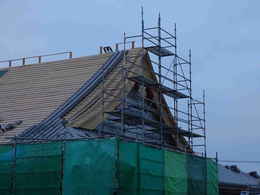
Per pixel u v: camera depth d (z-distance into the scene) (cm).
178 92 2800
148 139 2756
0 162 2083
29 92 2975
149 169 2134
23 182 2008
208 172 2842
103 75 2645
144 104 2652
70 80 2956
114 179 1842
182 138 3025
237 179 4903
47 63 3275
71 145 1942
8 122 2655
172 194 2336
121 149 1920
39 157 1997
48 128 2434
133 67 2784
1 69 3428
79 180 1892
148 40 2697
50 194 1936
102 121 2445
